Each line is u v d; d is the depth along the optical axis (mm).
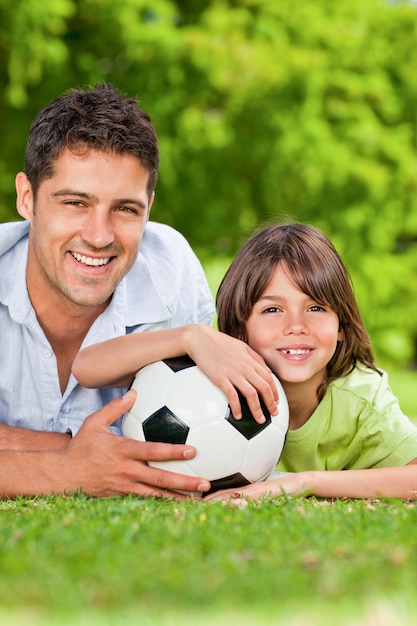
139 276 6652
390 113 23547
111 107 5738
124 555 3400
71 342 6504
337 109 22281
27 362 6445
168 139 20172
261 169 21688
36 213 5883
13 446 5957
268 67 20094
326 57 21516
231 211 21719
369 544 3615
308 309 5969
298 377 5914
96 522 4176
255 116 20844
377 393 6203
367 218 22891
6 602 2854
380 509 4688
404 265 25188
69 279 5883
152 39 19719
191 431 5176
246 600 2855
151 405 5289
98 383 5754
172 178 20219
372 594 2912
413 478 5512
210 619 2693
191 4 22406
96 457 5316
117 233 5812
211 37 20141
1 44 19188
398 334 25672
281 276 5957
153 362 5469
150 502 4875
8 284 6289
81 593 2906
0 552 3510
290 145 20938
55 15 18734
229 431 5180
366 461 6273
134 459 5262
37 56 18719
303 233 6180
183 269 7023
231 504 4801
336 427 6168
